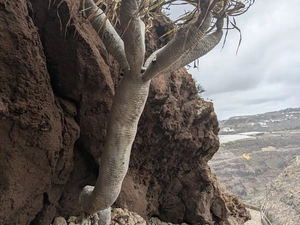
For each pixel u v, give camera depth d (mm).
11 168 3838
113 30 3104
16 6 3416
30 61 3621
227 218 7688
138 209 6430
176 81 6176
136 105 3105
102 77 4586
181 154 6805
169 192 7082
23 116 3750
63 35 4184
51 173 4473
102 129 5004
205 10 2594
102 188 3309
